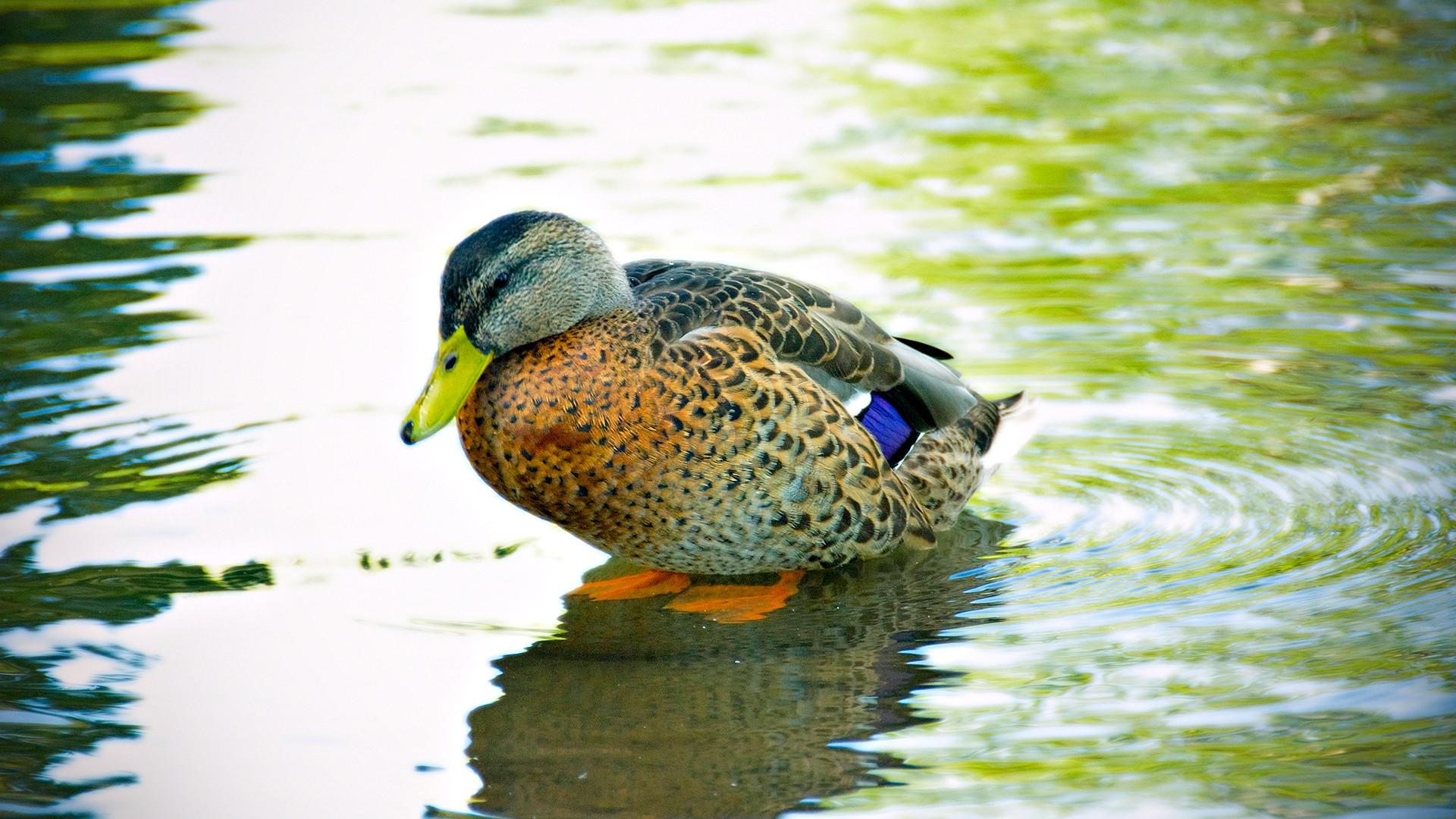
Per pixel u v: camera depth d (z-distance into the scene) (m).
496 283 8.95
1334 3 23.73
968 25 23.34
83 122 18.84
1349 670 7.89
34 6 24.33
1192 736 7.31
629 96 20.02
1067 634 8.51
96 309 13.50
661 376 8.76
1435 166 16.72
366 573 9.46
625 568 9.72
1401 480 10.35
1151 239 15.02
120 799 6.99
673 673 8.24
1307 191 16.17
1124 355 12.53
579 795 7.02
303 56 22.02
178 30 23.25
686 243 14.90
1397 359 12.31
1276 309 13.33
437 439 11.40
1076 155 17.59
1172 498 10.34
